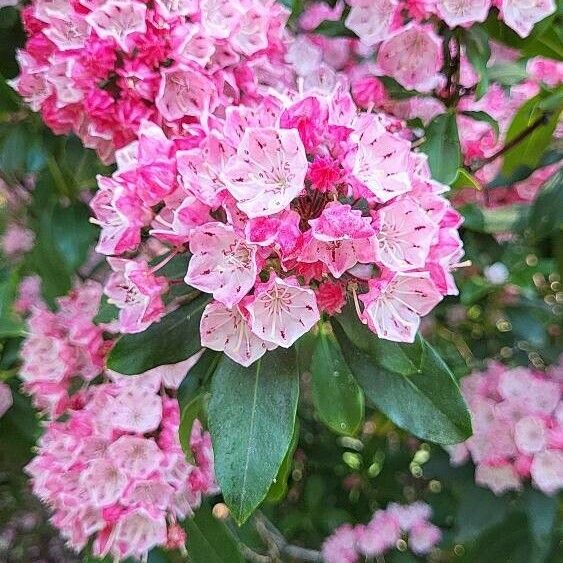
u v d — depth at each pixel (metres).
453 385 0.20
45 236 0.28
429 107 0.27
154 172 0.19
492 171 0.32
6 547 0.53
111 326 0.26
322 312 0.20
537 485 0.27
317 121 0.18
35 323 0.27
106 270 0.31
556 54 0.28
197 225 0.18
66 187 0.28
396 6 0.24
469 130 0.30
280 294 0.18
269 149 0.18
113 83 0.23
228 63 0.23
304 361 0.22
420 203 0.19
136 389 0.24
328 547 0.41
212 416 0.19
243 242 0.18
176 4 0.22
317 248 0.18
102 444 0.24
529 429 0.27
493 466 0.28
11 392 0.34
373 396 0.20
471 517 0.28
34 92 0.25
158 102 0.22
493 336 0.35
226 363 0.19
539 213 0.29
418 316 0.19
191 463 0.23
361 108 0.26
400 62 0.25
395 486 0.44
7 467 0.41
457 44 0.26
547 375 0.30
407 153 0.19
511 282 0.32
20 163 0.28
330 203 0.17
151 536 0.24
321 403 0.22
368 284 0.19
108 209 0.21
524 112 0.30
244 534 0.35
